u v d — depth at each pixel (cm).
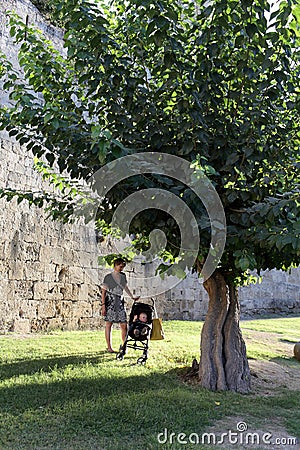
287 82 431
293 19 372
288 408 466
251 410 441
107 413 393
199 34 461
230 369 523
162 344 736
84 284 1018
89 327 1027
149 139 439
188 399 448
